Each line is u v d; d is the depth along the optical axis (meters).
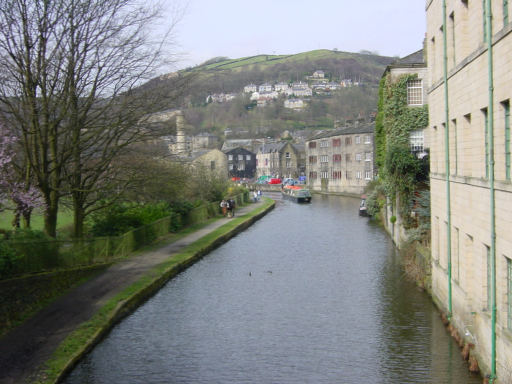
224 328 16.66
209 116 185.62
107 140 22.72
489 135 11.13
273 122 173.50
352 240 34.28
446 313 16.14
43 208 20.23
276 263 26.97
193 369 13.45
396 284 21.70
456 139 14.87
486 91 11.47
